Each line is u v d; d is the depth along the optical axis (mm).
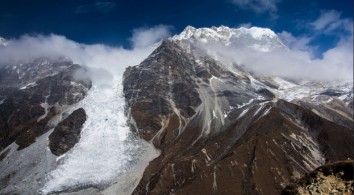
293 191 44219
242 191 186500
